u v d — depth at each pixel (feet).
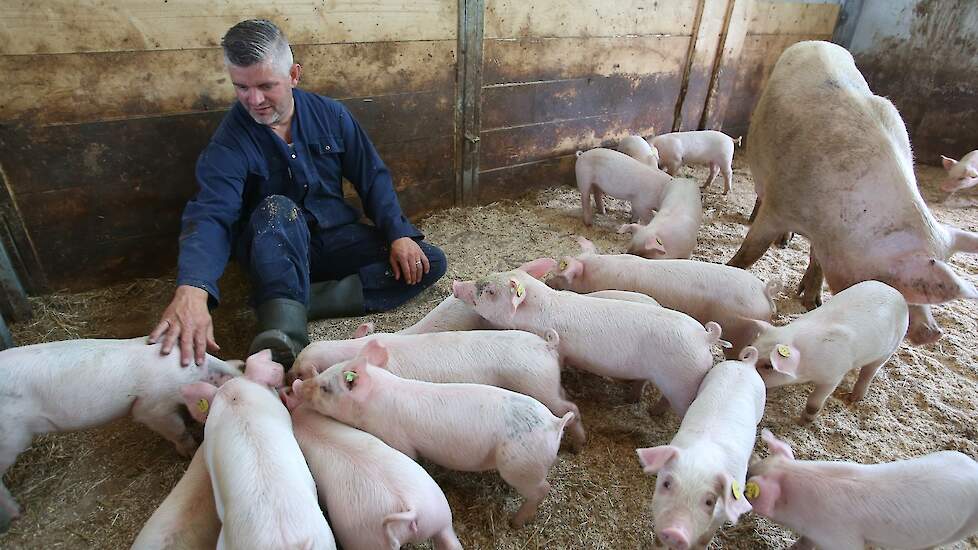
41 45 6.90
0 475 4.96
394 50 9.41
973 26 14.35
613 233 10.93
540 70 11.42
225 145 6.85
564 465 5.80
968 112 14.89
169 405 5.33
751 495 4.55
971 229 11.60
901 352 7.62
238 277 8.68
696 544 4.69
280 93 6.51
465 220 11.12
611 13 11.76
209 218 6.41
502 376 5.71
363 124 9.68
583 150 13.07
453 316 6.81
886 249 6.66
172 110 7.96
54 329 7.45
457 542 4.54
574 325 6.12
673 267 7.16
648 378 5.95
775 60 16.10
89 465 5.62
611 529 5.22
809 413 6.33
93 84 7.35
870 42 16.66
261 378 5.07
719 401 5.05
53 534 4.98
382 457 4.50
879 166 6.82
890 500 4.33
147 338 5.53
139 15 7.28
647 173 10.42
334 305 7.72
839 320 6.00
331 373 5.14
